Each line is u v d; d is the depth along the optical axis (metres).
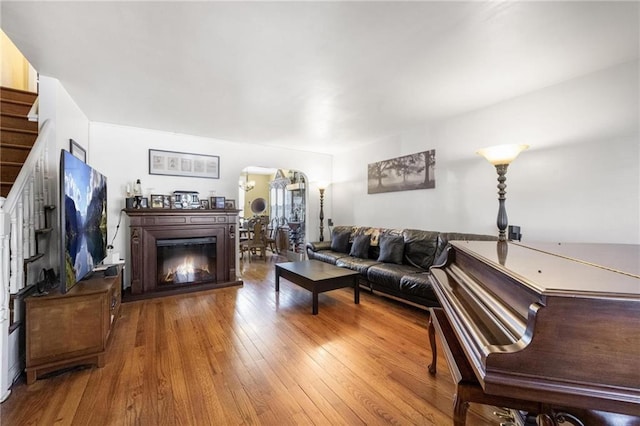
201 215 4.06
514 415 1.51
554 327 0.74
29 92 3.05
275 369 1.99
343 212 5.64
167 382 1.83
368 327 2.72
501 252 1.57
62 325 1.91
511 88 2.70
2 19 1.69
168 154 4.20
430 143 3.83
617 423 0.88
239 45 1.99
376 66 2.29
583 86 2.44
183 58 2.16
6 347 1.69
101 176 2.85
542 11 1.65
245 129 4.07
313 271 3.49
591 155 2.40
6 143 2.58
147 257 3.69
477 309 1.22
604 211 2.33
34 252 2.10
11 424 1.46
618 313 0.71
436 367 2.02
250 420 1.50
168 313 3.09
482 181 3.23
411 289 3.00
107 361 2.09
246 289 4.07
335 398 1.68
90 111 3.31
